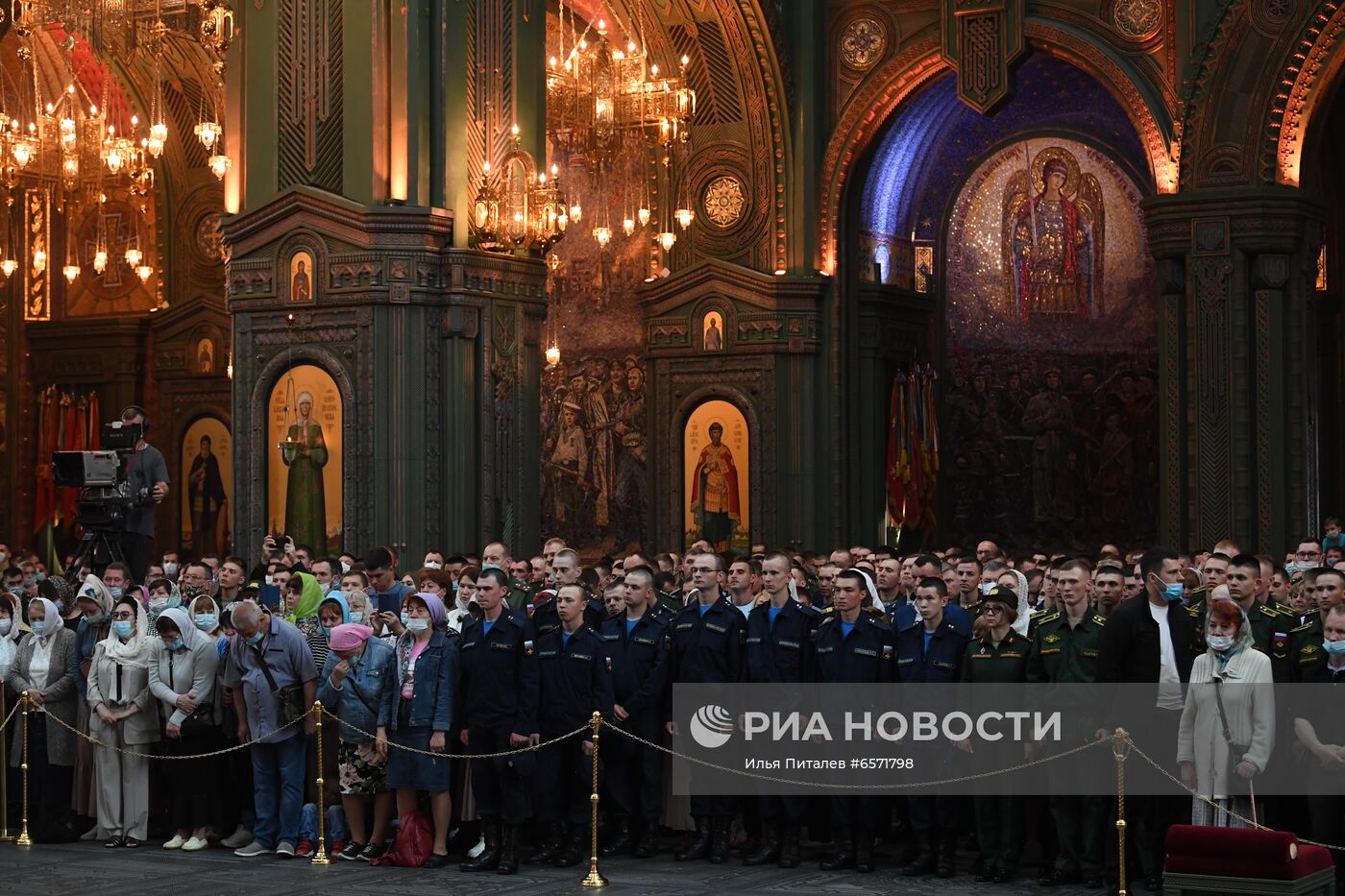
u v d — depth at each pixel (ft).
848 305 97.60
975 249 106.52
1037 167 105.19
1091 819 38.04
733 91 97.60
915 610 41.24
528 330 73.20
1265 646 37.58
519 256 72.49
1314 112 81.92
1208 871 31.24
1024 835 41.63
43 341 106.52
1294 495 81.35
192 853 44.21
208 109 102.12
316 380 69.92
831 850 44.01
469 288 69.72
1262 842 30.86
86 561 55.67
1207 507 82.23
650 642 42.63
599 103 81.87
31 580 55.36
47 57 103.45
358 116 69.26
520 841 45.70
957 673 40.16
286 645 43.27
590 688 41.73
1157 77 85.97
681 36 97.66
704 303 98.63
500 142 71.92
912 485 101.96
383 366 68.39
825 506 96.78
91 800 47.09
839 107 96.48
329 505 69.51
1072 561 38.50
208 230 104.88
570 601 41.50
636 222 102.37
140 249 106.42
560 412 104.88
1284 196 81.10
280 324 70.49
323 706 42.68
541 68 74.08
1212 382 82.02
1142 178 102.73
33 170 101.40
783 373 96.78
